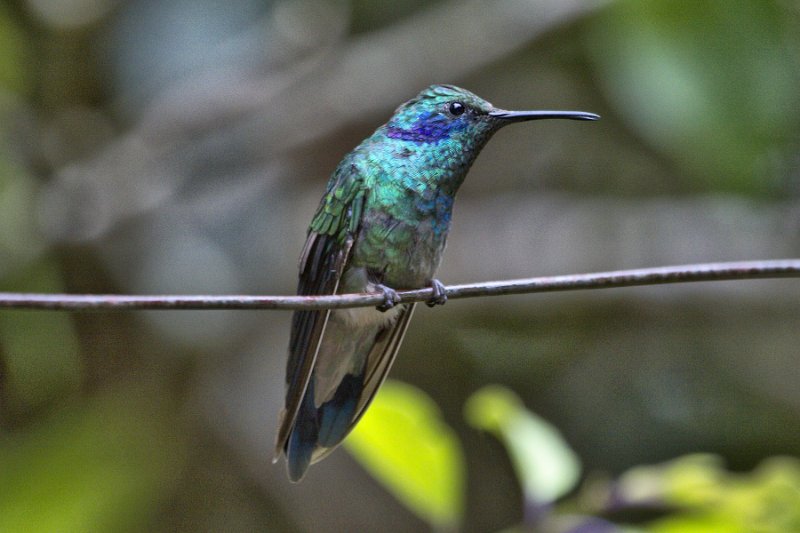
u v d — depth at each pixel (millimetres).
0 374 10023
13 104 10570
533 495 6129
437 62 11664
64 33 10727
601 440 11953
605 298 11742
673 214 12094
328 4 12180
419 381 11945
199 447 10852
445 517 6059
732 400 12062
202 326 10430
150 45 10641
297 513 11133
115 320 10461
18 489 9016
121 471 9453
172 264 10672
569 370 12141
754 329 12016
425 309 11672
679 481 5988
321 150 12414
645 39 8656
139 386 10547
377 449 6133
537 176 12734
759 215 11672
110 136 11289
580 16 11055
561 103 12594
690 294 11727
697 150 8688
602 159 12656
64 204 10672
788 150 9422
